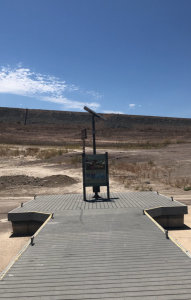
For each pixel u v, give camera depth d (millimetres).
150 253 4516
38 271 3959
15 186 14383
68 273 3871
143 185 14039
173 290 3367
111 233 5578
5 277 3803
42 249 4797
